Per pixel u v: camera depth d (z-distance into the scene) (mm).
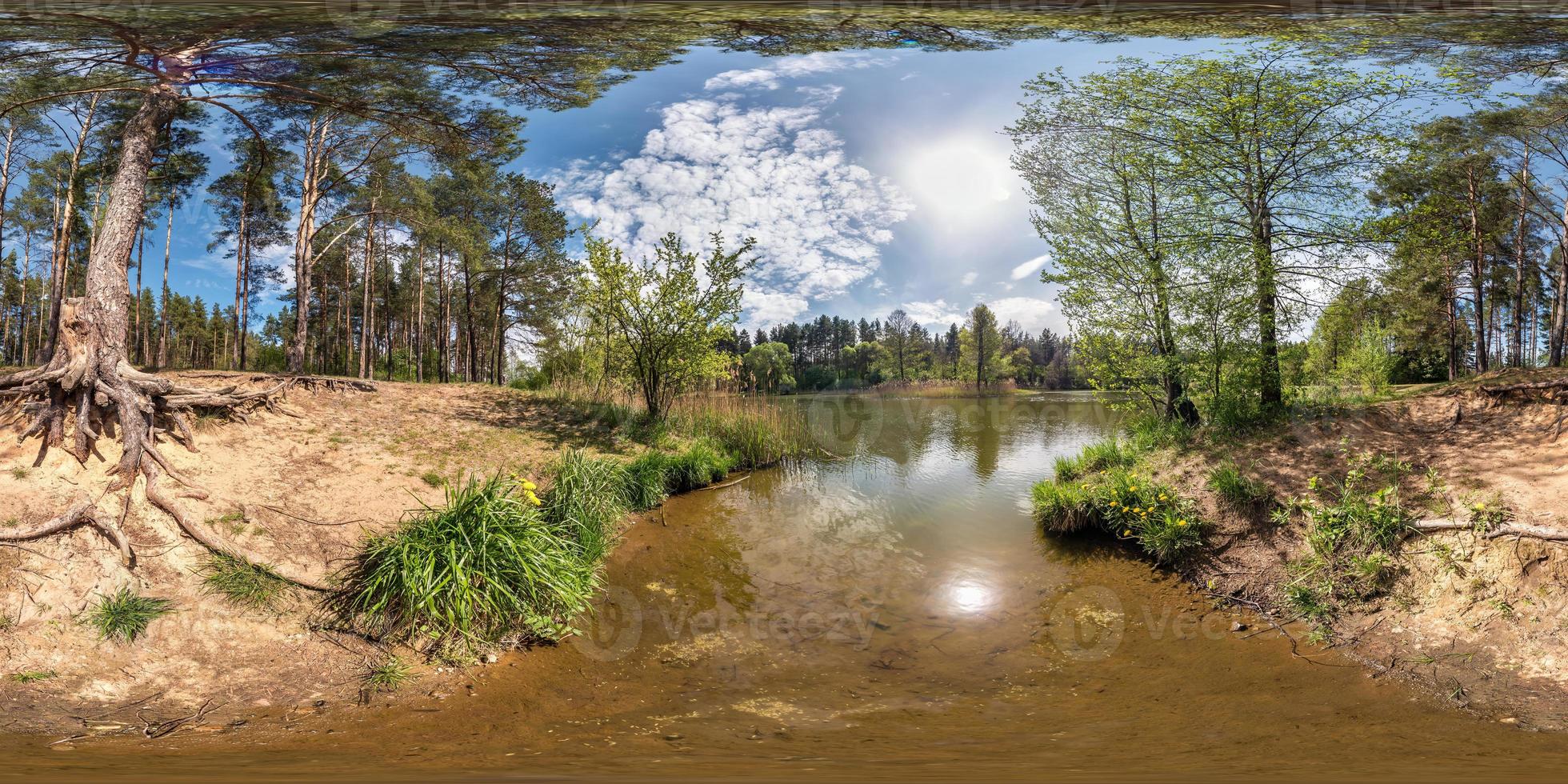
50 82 9953
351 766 3078
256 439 7273
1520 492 5453
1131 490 7699
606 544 7141
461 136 10438
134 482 5645
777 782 2768
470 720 4008
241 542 5535
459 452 8805
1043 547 7762
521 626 5246
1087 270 10109
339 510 6457
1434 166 9781
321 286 30156
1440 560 5230
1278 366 8781
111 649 4340
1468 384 7457
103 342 6227
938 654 5410
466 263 21766
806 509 9242
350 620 5020
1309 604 5500
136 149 6844
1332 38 7707
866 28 8070
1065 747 3568
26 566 4672
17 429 5781
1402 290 9289
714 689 4719
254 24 6875
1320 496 6492
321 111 14242
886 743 3684
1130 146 9555
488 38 7906
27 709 3740
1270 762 3188
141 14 6336
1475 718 3820
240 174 18500
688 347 11969
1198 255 8898
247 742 3510
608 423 11648
